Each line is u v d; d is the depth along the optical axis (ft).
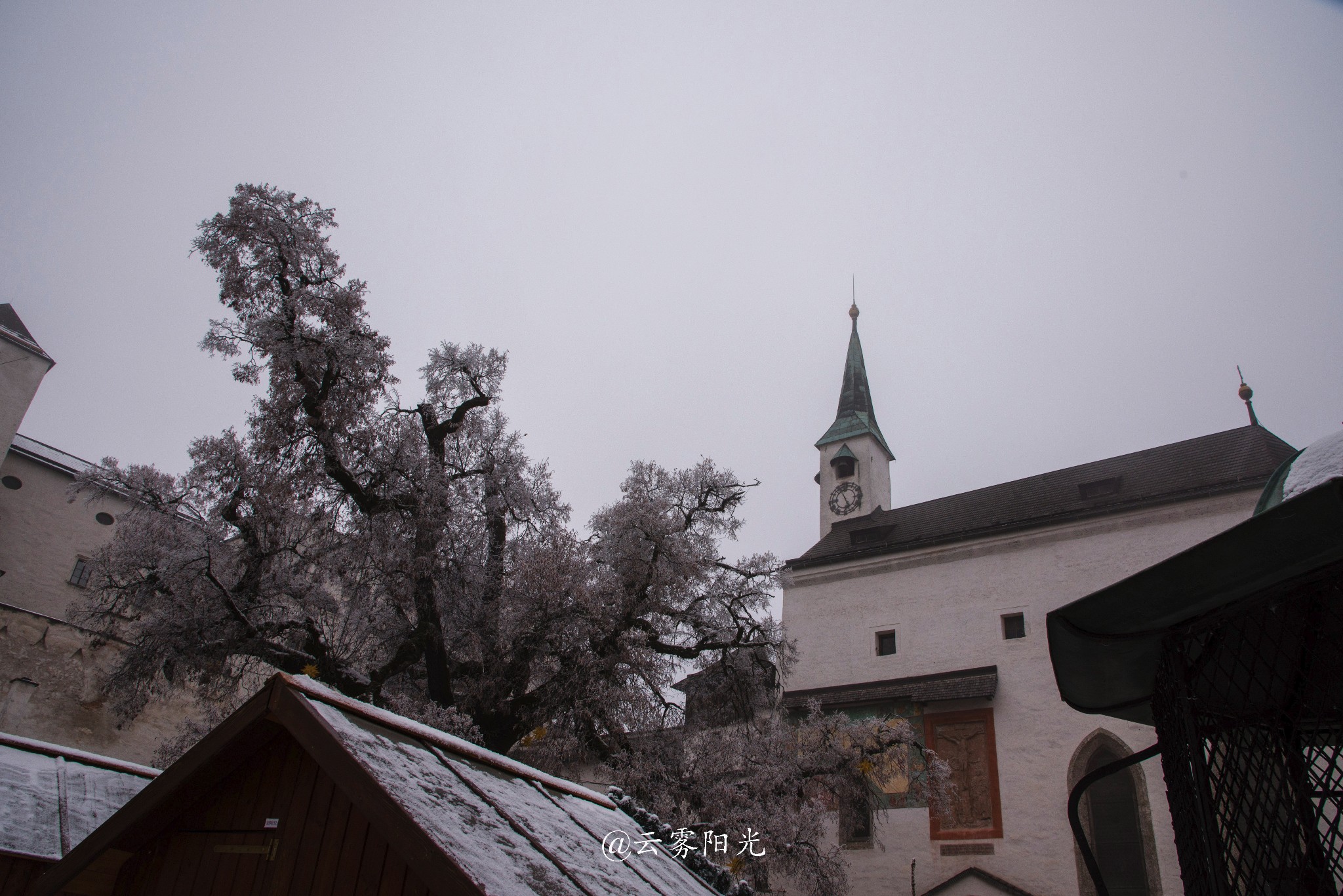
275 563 61.26
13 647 71.51
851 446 150.00
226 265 60.85
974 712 88.12
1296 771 7.87
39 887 14.46
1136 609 9.39
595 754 62.39
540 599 60.54
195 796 15.20
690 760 63.52
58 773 23.44
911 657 96.07
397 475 62.80
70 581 97.71
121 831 14.55
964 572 97.35
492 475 67.36
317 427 60.75
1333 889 7.38
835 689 98.32
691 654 67.82
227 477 58.18
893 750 71.00
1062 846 77.71
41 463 99.25
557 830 16.94
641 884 17.01
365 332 62.95
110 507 103.60
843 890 64.03
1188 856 9.07
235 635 54.90
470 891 11.47
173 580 55.62
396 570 59.36
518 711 59.72
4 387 95.91
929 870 83.20
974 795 84.33
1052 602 89.76
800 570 110.01
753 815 58.54
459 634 63.31
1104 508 89.71
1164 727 9.89
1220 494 83.92
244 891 14.15
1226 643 9.34
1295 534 7.74
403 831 12.33
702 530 73.05
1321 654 7.95
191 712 81.00
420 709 54.39
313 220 63.67
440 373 70.18
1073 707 12.55
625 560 66.23
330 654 56.18
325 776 14.51
